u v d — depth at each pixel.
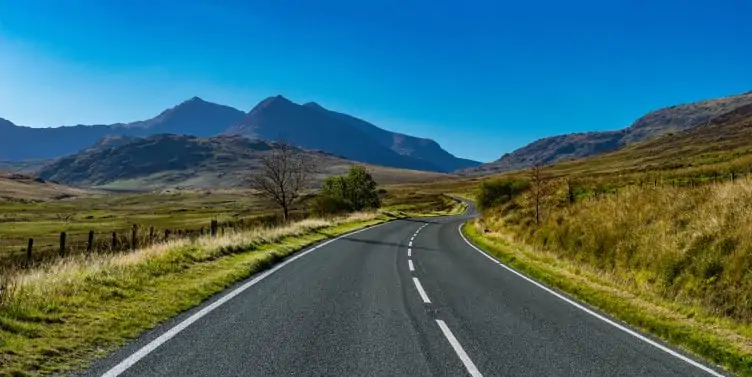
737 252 11.34
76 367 5.23
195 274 11.56
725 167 39.56
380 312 8.85
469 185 188.38
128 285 9.52
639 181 37.16
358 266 15.11
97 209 140.25
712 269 11.59
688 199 16.14
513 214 33.06
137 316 7.48
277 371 5.50
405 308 9.30
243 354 6.04
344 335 7.18
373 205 65.81
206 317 7.87
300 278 12.34
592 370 6.15
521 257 18.66
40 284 8.71
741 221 12.45
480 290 11.80
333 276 12.89
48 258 16.08
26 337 5.93
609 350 7.12
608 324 8.84
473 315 8.98
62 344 5.85
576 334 7.95
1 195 192.50
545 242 21.44
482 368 5.98
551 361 6.42
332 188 62.38
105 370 5.20
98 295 8.40
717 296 10.81
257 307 8.80
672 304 10.64
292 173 43.00
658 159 144.12
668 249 13.29
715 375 6.29
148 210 131.00
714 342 7.62
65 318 6.95
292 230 25.02
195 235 20.91
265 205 141.62
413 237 28.39
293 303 9.28
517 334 7.75
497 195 45.91
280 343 6.60
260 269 13.72
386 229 35.03
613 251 15.90
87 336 6.28
